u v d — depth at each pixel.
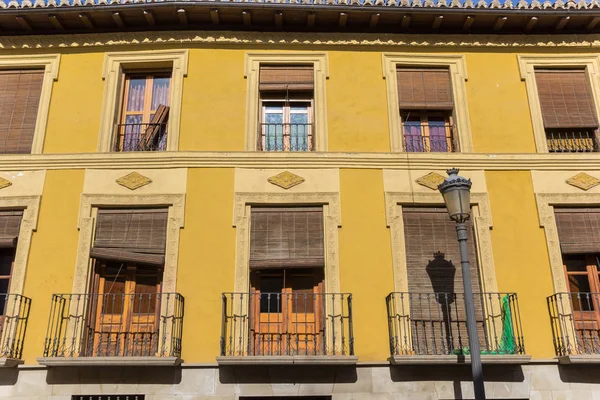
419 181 9.46
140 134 10.00
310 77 10.27
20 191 9.30
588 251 9.17
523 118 10.05
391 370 8.41
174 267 8.89
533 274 9.05
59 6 9.86
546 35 10.53
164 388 8.24
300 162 9.50
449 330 8.47
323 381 8.32
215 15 10.07
